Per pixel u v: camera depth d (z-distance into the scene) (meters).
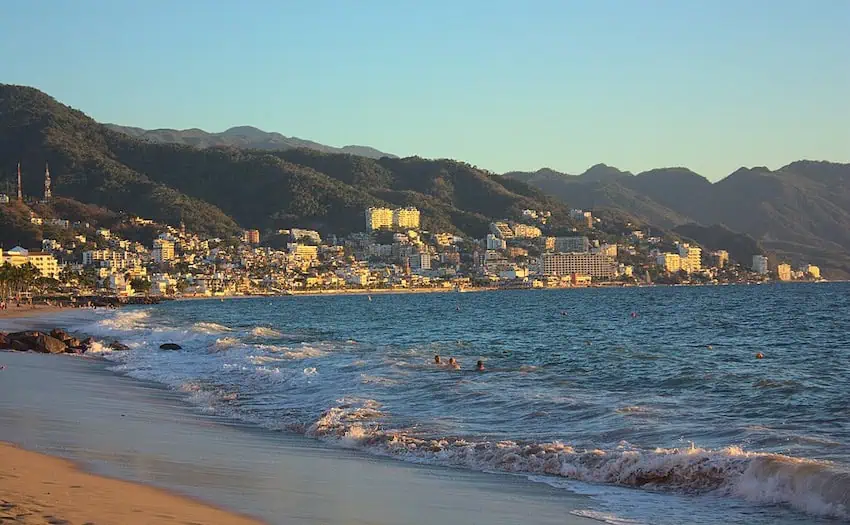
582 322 98.62
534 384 32.81
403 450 20.66
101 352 53.69
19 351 52.91
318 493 15.55
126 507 12.97
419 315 132.25
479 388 30.86
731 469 16.72
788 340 62.59
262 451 20.27
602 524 13.95
